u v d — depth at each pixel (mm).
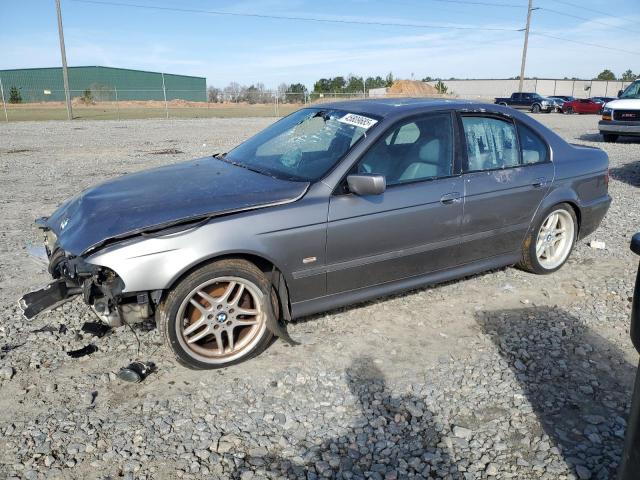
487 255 4445
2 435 2729
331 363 3418
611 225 6828
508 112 4543
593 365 3428
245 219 3229
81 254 3023
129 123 26766
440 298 4398
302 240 3402
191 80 70062
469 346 3645
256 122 27688
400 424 2848
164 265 3008
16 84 59125
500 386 3184
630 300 4410
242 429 2789
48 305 3258
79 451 2619
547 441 2723
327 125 4129
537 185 4531
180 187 3578
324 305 3701
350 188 3498
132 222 3102
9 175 10219
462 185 4086
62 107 47812
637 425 1849
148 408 2953
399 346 3637
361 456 2615
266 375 3277
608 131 16656
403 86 57281
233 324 3355
